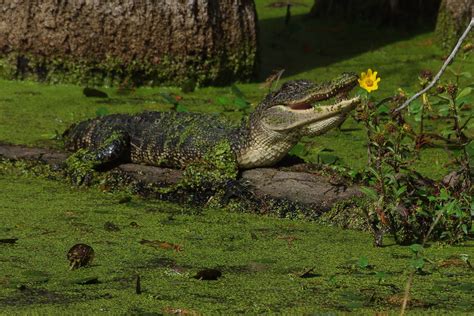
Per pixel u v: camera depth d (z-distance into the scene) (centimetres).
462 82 1741
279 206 1191
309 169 1259
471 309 884
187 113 1349
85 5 1728
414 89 1705
